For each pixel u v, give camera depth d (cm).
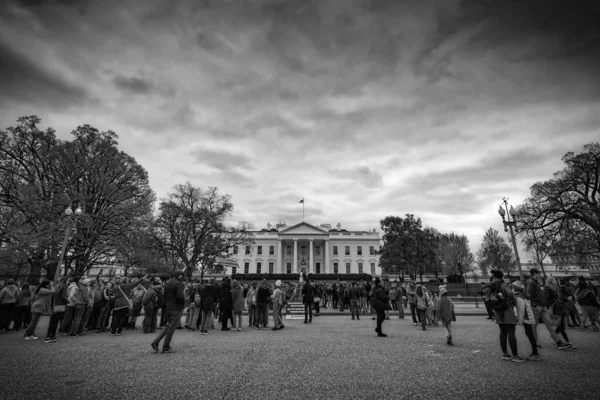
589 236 3506
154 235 4491
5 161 3016
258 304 1483
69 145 3064
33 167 3138
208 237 5212
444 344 1016
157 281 1355
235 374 644
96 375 633
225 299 1405
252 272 8681
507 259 6328
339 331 1366
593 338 1108
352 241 8919
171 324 870
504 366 714
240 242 5653
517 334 1280
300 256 8900
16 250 2597
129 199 3384
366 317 2109
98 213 3130
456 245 8225
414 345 995
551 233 3706
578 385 568
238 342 1053
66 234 1888
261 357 810
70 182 3000
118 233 3188
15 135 3070
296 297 3528
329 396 515
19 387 552
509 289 786
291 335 1234
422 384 579
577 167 3666
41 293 1109
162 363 738
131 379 605
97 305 1362
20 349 907
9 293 1259
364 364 734
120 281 1359
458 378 617
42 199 2916
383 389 550
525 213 3872
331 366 714
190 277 4850
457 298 4241
